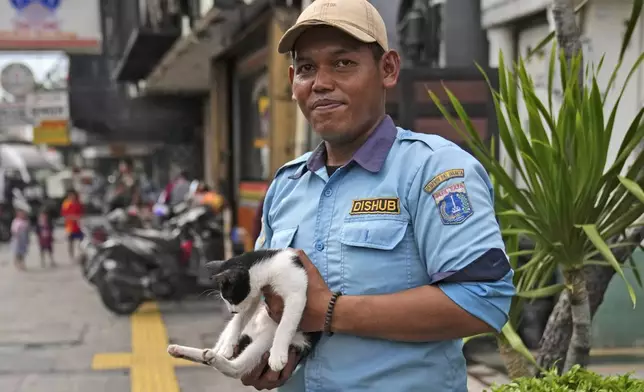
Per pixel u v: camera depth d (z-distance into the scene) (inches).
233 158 435.5
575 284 93.0
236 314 69.1
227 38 352.2
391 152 67.6
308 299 63.0
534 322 179.9
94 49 463.2
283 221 72.6
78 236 503.5
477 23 225.9
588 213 90.7
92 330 265.6
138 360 221.8
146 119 586.2
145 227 346.6
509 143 95.7
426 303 59.1
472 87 191.9
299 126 268.4
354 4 66.1
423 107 190.9
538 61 206.4
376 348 63.7
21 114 709.3
